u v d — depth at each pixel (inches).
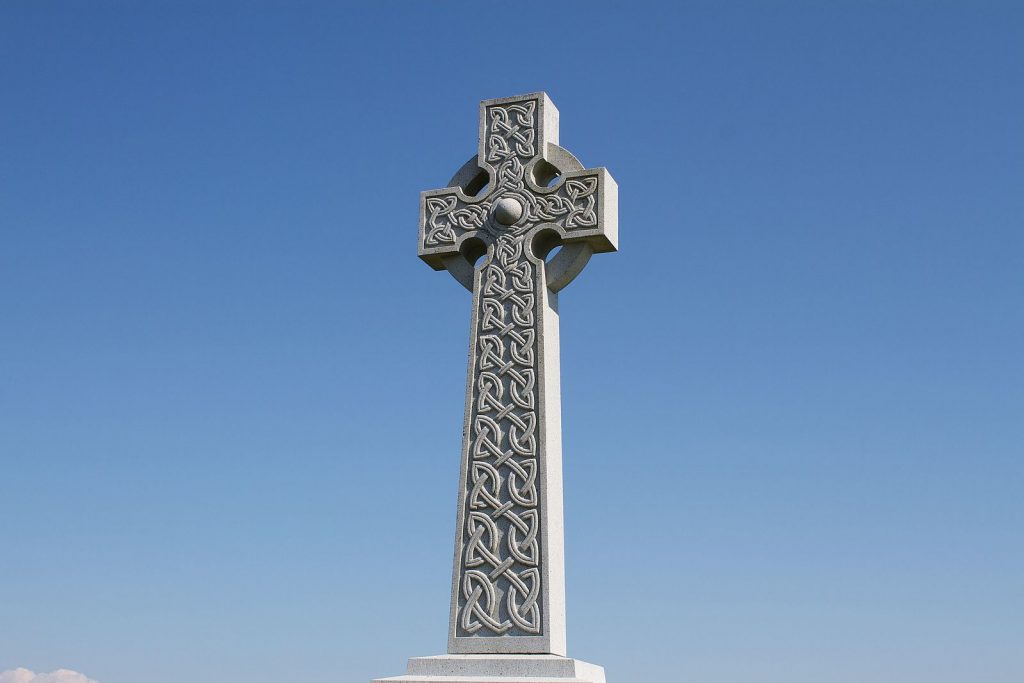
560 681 339.9
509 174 414.9
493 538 374.0
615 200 411.8
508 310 399.5
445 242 415.8
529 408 385.4
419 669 357.1
